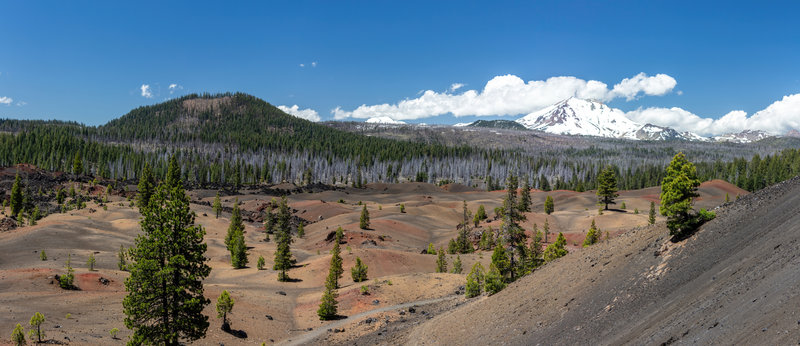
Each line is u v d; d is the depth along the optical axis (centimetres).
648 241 3672
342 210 15625
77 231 10225
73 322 4381
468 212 15325
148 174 13638
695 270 2748
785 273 1952
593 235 8225
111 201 15062
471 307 4659
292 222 14438
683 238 3322
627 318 2631
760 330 1670
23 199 12850
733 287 2203
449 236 12406
